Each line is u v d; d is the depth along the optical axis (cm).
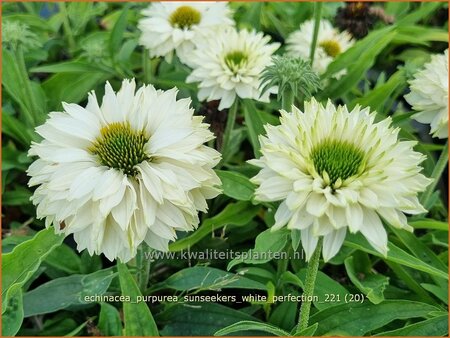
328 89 38
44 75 48
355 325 26
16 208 39
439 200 38
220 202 36
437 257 31
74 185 23
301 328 24
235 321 29
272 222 32
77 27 48
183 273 30
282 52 46
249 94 33
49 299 30
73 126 24
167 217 23
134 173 24
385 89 36
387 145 22
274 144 21
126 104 25
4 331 26
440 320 25
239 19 50
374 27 48
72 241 36
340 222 20
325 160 22
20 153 40
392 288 32
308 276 23
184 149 24
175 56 44
